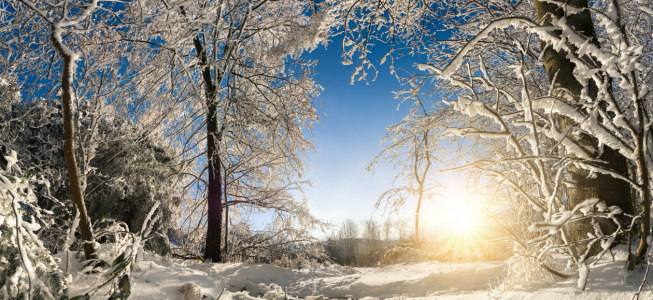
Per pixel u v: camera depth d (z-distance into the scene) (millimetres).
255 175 12305
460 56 2893
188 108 11203
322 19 5641
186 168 11484
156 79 9766
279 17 10086
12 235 2076
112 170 9672
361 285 5797
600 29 6922
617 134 2881
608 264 2803
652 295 2154
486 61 8398
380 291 5316
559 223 2576
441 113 8344
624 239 3393
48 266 2283
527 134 3164
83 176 4227
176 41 6473
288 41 5781
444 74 2904
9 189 2084
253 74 10688
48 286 2213
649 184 2826
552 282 2873
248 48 9562
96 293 2475
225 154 11141
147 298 2658
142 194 10125
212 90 10445
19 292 2000
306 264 9867
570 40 2803
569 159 2787
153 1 5730
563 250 4102
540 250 3047
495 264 5527
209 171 10422
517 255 3090
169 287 2918
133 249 2789
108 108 8688
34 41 6277
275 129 10125
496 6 8039
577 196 3691
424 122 8648
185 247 11562
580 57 2742
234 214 12961
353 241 14523
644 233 2639
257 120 10359
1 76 5891
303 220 11805
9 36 6074
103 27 3463
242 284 5652
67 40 5746
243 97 10398
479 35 2891
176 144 11812
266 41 10789
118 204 9797
